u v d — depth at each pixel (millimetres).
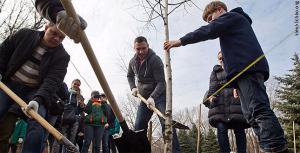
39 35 3492
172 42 3434
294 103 18906
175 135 4484
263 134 2852
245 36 3252
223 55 3346
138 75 5098
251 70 3043
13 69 3453
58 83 3404
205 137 28641
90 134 6879
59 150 6738
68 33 1854
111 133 8172
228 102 4871
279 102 19766
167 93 3910
